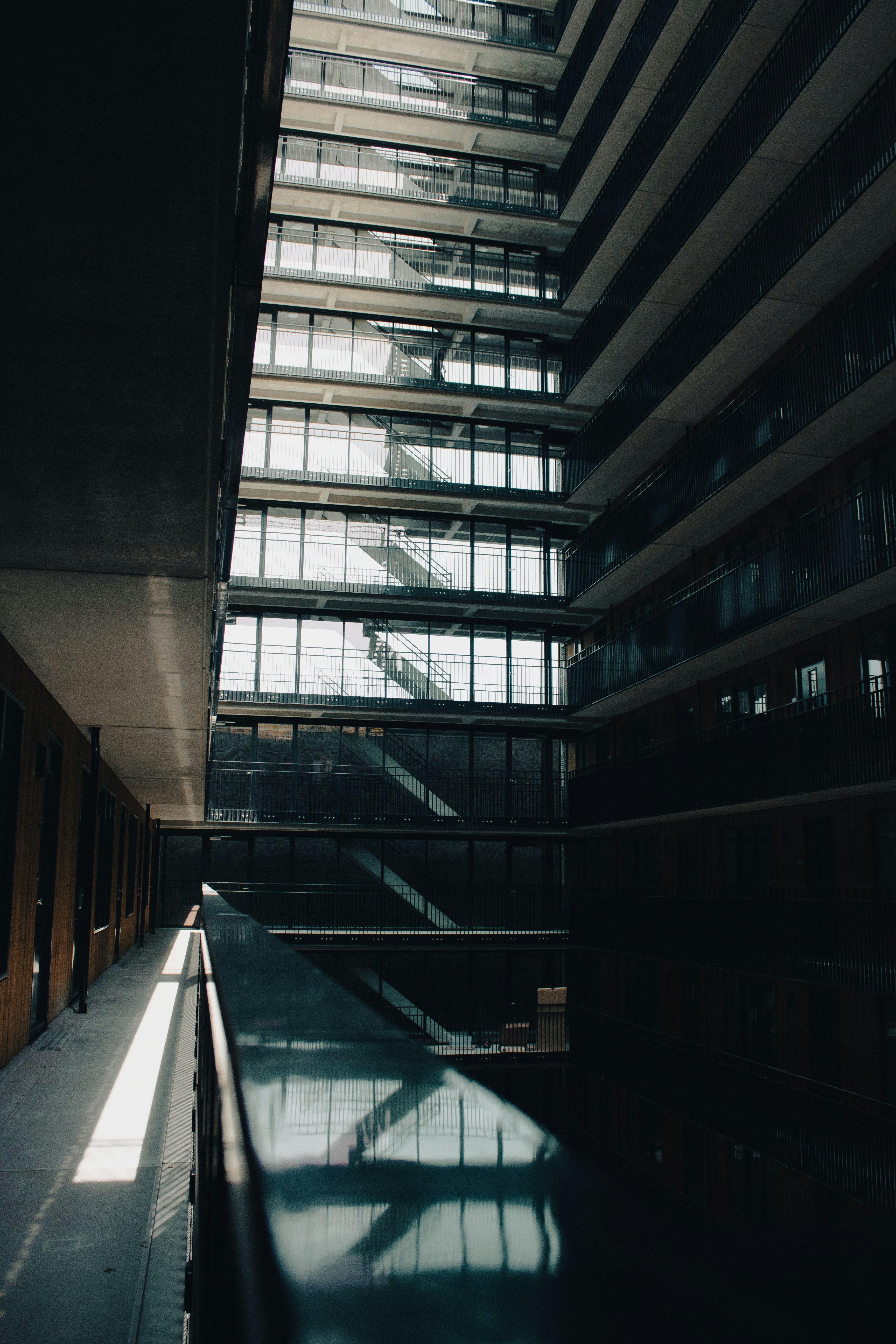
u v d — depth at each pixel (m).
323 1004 1.42
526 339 33.41
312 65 31.67
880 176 17.42
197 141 3.31
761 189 22.47
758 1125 21.78
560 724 33.50
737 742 22.39
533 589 33.16
